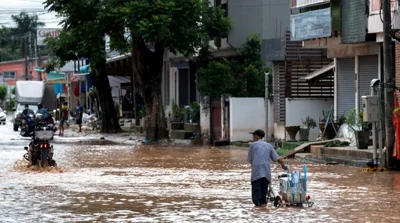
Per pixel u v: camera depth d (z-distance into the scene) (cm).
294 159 3588
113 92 9012
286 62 4506
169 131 5828
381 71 3738
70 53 5703
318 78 4375
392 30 2962
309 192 2317
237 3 5406
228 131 4722
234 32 5397
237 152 4078
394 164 2962
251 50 5166
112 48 5272
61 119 5981
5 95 15038
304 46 4200
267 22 5384
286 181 2038
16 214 1927
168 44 4881
